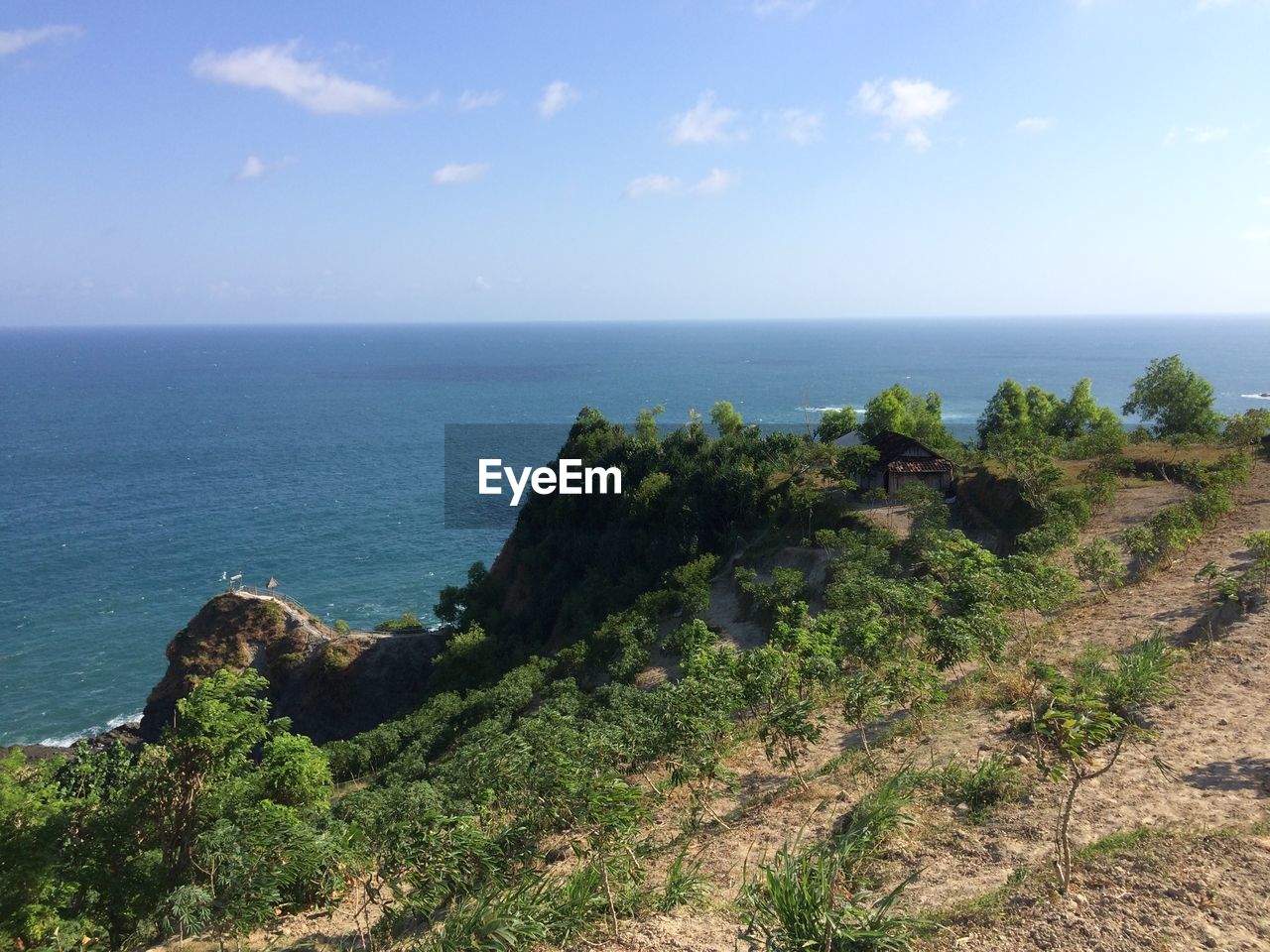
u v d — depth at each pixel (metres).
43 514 107.06
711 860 13.17
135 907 16.81
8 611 73.69
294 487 126.44
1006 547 40.41
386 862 13.16
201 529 101.56
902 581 30.86
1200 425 66.19
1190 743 13.91
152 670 63.25
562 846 14.73
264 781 20.45
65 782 25.02
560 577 63.03
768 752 17.02
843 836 11.75
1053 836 11.25
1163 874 9.70
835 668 20.95
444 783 20.95
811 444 66.06
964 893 10.05
